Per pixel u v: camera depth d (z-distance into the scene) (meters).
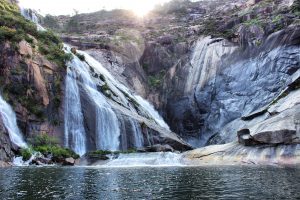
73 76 54.25
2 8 61.69
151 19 117.25
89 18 127.38
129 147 54.50
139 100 76.75
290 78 61.16
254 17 80.62
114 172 28.28
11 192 17.41
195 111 72.81
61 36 87.00
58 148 41.97
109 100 59.41
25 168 31.62
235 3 112.81
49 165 36.94
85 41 86.75
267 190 17.30
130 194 17.27
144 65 88.75
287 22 69.06
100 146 51.59
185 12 120.50
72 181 22.03
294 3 74.44
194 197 16.17
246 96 66.38
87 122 51.91
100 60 80.88
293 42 64.81
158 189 18.73
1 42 47.00
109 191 18.17
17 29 53.84
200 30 89.12
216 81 72.69
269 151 35.94
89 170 30.27
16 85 45.72
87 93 54.41
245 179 21.91
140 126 57.00
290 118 37.94
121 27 109.06
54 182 21.42
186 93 76.12
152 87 83.50
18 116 44.03
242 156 36.94
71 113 50.66
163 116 78.31
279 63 64.75
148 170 30.11
